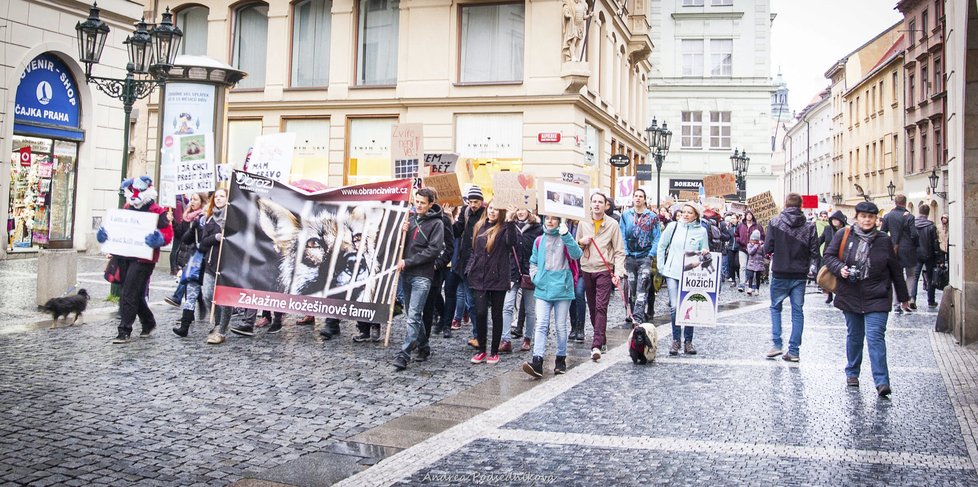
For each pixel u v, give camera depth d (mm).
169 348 9695
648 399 7520
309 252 10312
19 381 7613
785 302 17734
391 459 5582
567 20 25172
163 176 17125
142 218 9938
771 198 25219
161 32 14195
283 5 28609
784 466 5461
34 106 21328
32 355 8945
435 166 15578
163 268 20031
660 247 10297
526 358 9844
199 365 8727
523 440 6094
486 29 26375
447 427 6484
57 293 12719
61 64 22203
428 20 26578
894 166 50375
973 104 11156
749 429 6438
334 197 10297
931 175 40344
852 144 62375
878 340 7785
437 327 11828
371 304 10102
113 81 14445
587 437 6184
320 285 10234
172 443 5832
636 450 5836
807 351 10422
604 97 29953
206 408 6883
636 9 35312
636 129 37656
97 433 5996
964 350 10570
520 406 7227
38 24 21016
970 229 11141
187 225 12477
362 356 9625
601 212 9961
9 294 14211
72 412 6559
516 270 10570
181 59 17250
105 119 23625
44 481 4871
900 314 15188
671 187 47219
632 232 12633
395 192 10141
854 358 8203
